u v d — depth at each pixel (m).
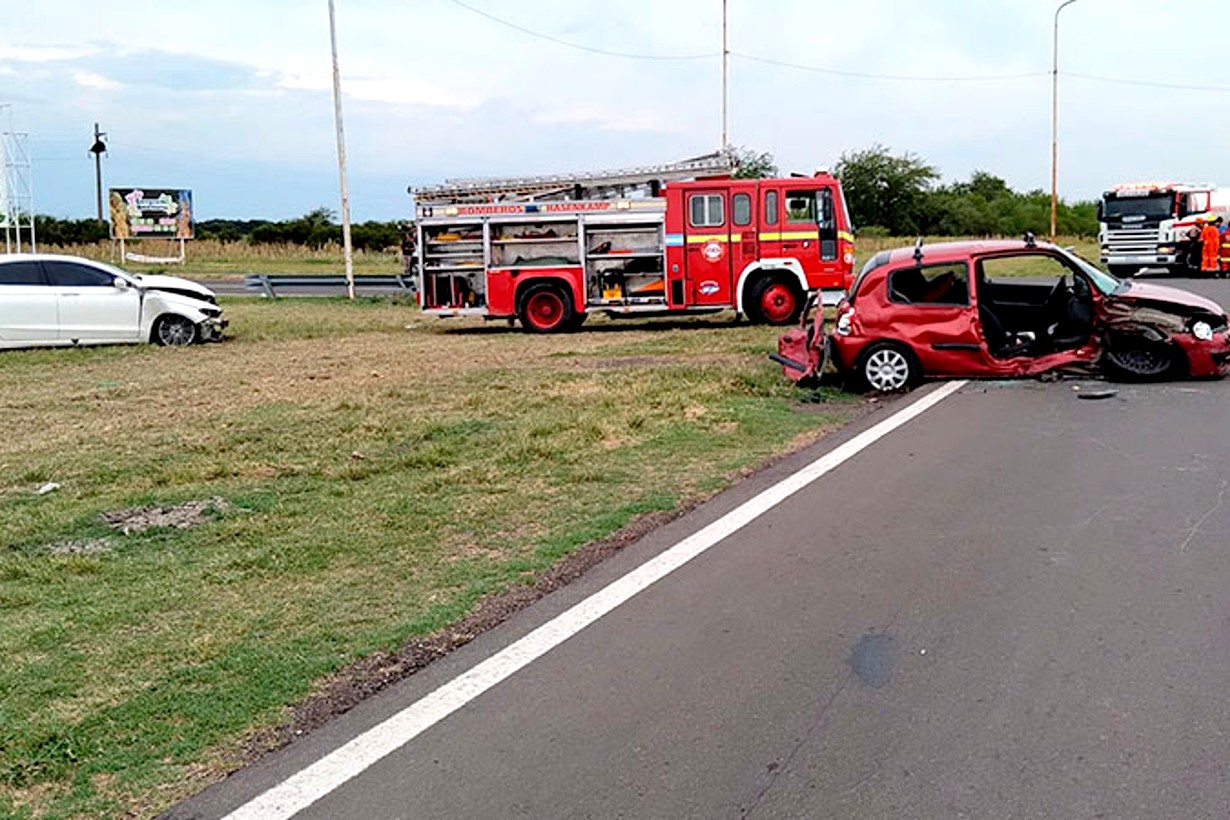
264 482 8.79
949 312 12.75
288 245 67.75
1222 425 10.02
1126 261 38.53
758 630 5.34
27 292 19.77
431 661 5.11
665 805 3.79
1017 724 4.29
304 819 3.77
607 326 23.69
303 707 4.66
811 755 4.10
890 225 82.94
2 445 10.81
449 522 7.45
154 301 20.36
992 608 5.55
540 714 4.50
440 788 3.95
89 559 6.71
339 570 6.48
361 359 17.81
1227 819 3.59
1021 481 8.18
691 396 12.25
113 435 11.16
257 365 17.25
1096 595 5.68
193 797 3.95
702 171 23.86
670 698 4.61
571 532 7.09
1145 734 4.17
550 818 3.73
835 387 13.13
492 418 11.42
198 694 4.80
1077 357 12.75
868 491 8.01
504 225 22.22
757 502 7.77
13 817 3.83
